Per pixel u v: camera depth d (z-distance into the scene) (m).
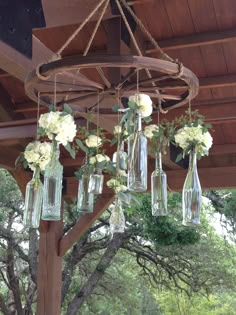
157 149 2.29
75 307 8.46
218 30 3.32
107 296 9.49
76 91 1.99
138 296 10.07
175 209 6.43
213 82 3.72
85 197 2.45
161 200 2.29
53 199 2.20
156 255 8.44
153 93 2.05
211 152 4.91
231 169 5.06
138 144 2.08
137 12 3.26
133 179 2.08
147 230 6.46
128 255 9.40
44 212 2.21
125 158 2.29
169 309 10.14
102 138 2.45
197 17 3.26
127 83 1.96
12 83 4.33
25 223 2.27
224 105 3.95
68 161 5.36
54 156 2.20
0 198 7.94
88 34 3.49
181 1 3.18
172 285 8.92
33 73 1.80
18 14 2.61
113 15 2.99
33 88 1.97
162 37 3.42
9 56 2.49
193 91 1.96
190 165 2.20
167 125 2.28
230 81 3.68
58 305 5.09
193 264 8.12
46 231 5.18
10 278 8.64
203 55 3.60
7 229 8.44
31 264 8.52
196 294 8.52
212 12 3.21
